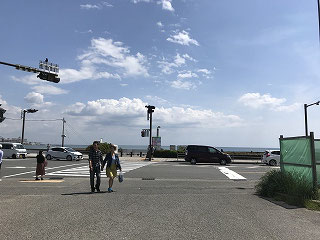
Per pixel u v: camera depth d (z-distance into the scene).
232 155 39.94
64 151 34.34
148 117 35.97
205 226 6.35
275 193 10.16
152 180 15.81
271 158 30.28
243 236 5.67
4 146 37.28
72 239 5.34
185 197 10.15
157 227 6.23
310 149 9.52
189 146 30.78
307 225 6.55
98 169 11.41
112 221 6.70
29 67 17.75
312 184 9.31
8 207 8.26
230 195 10.69
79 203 8.90
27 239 5.32
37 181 15.12
